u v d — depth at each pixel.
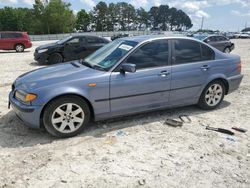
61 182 3.28
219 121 5.25
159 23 125.88
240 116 5.55
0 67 11.72
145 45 4.87
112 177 3.39
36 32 82.31
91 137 4.45
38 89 4.16
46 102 4.13
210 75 5.52
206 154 3.97
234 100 6.68
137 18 121.62
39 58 12.52
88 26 108.81
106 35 64.62
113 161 3.73
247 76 9.98
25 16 89.62
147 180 3.34
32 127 4.29
